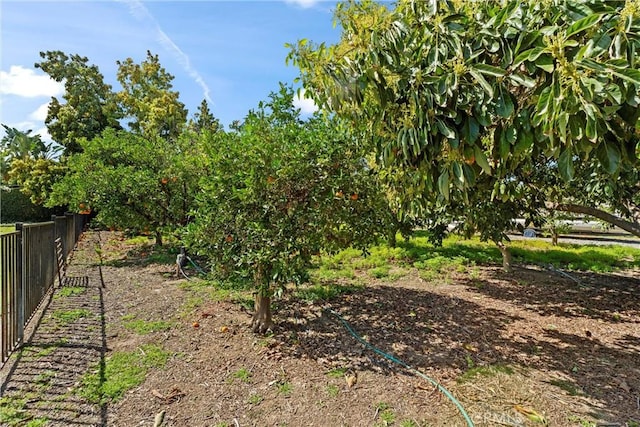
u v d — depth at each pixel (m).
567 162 1.52
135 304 4.52
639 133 1.47
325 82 2.05
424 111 1.75
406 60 1.87
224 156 3.42
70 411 2.34
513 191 2.88
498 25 1.63
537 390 2.78
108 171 7.02
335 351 3.37
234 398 2.57
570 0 1.49
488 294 5.53
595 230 13.54
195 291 5.09
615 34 1.34
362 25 1.91
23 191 15.92
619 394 2.74
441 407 2.52
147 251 8.23
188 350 3.27
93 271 6.34
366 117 2.27
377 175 3.24
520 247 10.03
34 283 4.01
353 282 5.98
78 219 9.77
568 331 4.07
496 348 3.56
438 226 6.74
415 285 5.96
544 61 1.45
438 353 3.40
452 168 1.78
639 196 4.81
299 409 2.46
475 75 1.57
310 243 3.31
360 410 2.46
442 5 1.79
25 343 3.32
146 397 2.53
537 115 1.43
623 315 4.65
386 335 3.79
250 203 3.31
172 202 7.03
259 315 3.73
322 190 3.27
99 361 3.02
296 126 3.43
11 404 2.39
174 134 17.09
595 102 1.34
